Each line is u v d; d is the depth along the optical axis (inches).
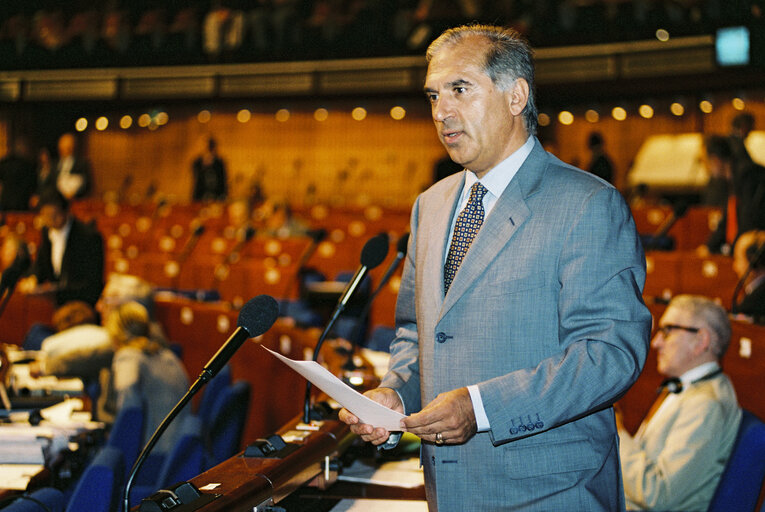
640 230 412.2
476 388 68.1
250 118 720.3
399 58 585.6
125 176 730.2
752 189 305.0
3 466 113.4
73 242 275.0
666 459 120.3
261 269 343.3
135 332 184.4
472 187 79.2
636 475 121.0
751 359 160.6
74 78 658.8
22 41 663.1
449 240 79.4
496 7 554.3
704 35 488.1
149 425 173.8
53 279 284.7
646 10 516.1
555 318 71.7
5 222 489.4
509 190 74.9
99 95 656.4
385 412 66.2
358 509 91.0
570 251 70.8
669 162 533.3
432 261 78.5
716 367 127.9
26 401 150.8
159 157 730.8
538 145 77.8
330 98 606.5
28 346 254.4
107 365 186.1
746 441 106.3
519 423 66.9
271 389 210.5
